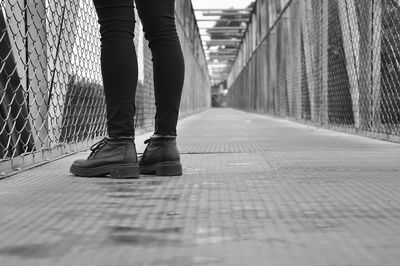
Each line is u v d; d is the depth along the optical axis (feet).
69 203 5.66
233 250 3.94
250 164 9.11
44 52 9.47
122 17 7.23
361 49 15.93
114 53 7.29
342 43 18.43
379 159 9.75
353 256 3.76
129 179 7.36
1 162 7.82
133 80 7.45
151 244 4.10
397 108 14.05
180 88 7.72
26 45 9.12
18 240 4.23
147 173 7.84
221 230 4.51
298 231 4.47
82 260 3.72
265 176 7.63
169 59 7.58
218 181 7.16
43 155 9.50
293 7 29.55
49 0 9.53
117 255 3.83
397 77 13.82
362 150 11.59
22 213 5.19
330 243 4.10
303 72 26.91
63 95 10.32
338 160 9.61
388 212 5.18
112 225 4.69
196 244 4.10
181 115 38.09
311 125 24.27
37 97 9.70
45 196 6.08
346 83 18.28
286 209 5.33
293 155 10.57
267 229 4.54
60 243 4.14
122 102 7.43
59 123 10.65
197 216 5.03
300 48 27.25
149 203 5.65
